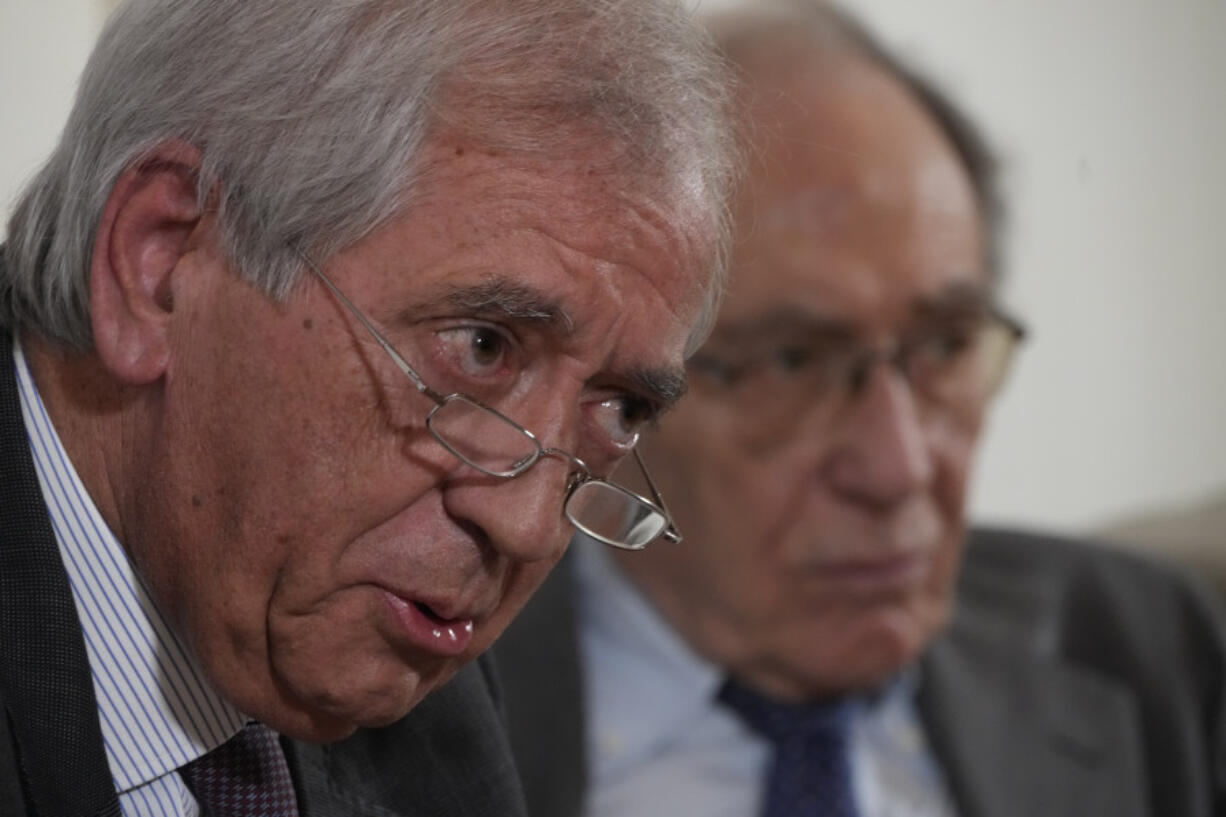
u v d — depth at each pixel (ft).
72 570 4.50
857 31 9.09
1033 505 15.67
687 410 8.63
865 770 9.32
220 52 4.08
